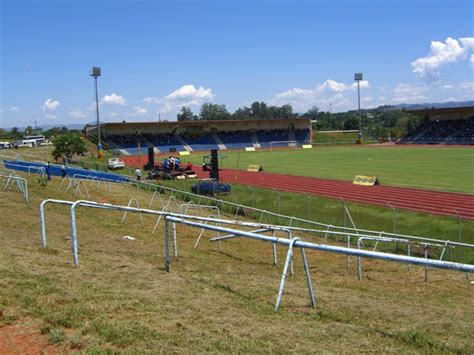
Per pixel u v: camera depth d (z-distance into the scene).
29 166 36.41
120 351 5.70
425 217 28.92
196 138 125.75
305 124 136.00
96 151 105.25
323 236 24.33
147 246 15.24
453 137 112.12
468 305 11.73
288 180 52.97
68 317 6.80
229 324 6.95
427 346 6.64
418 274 15.95
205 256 15.17
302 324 7.30
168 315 7.16
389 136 135.25
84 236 15.01
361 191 42.59
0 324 6.58
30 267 9.52
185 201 34.66
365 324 7.76
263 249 18.81
